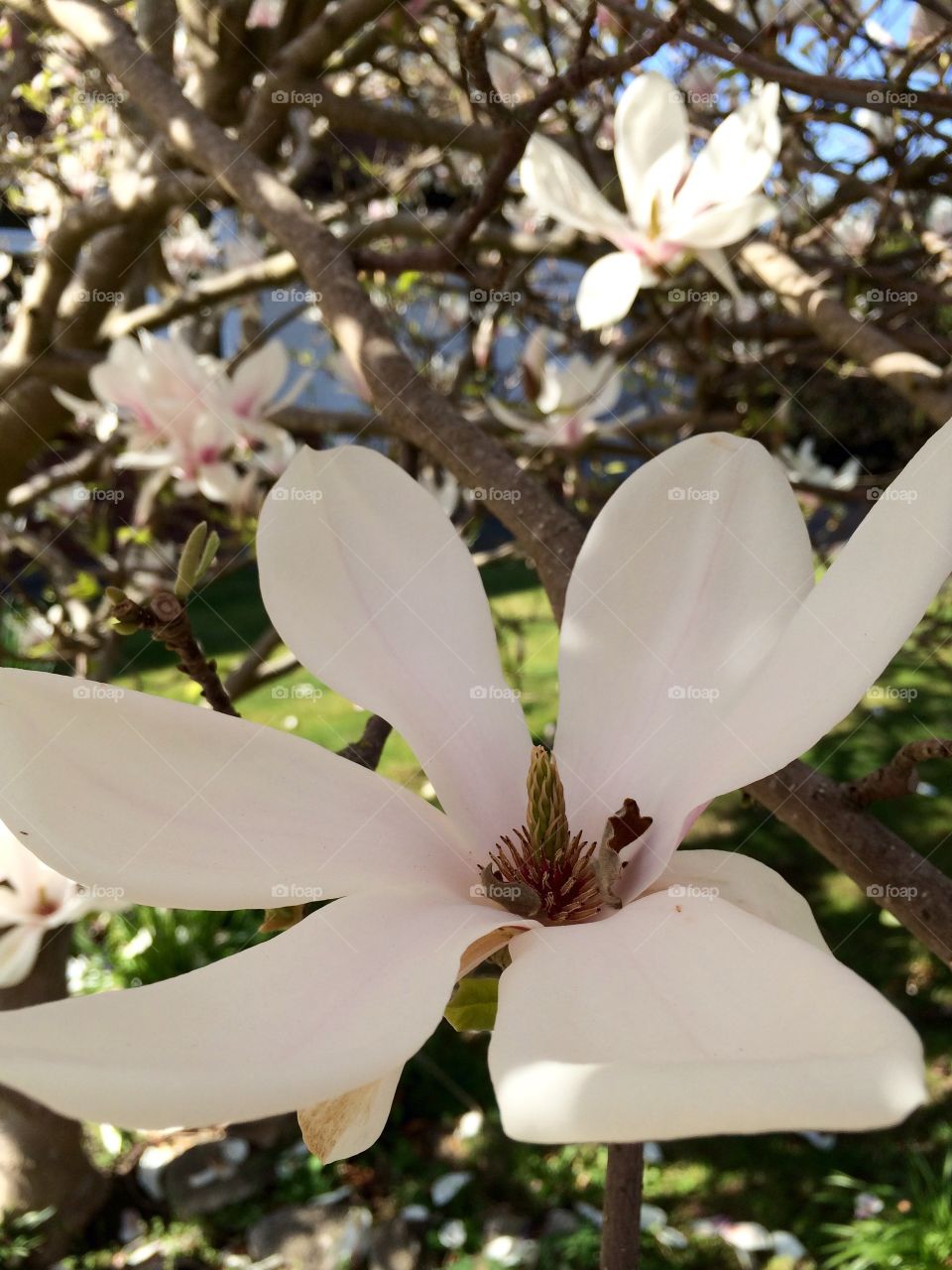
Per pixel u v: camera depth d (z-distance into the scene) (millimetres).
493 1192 859
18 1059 114
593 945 150
